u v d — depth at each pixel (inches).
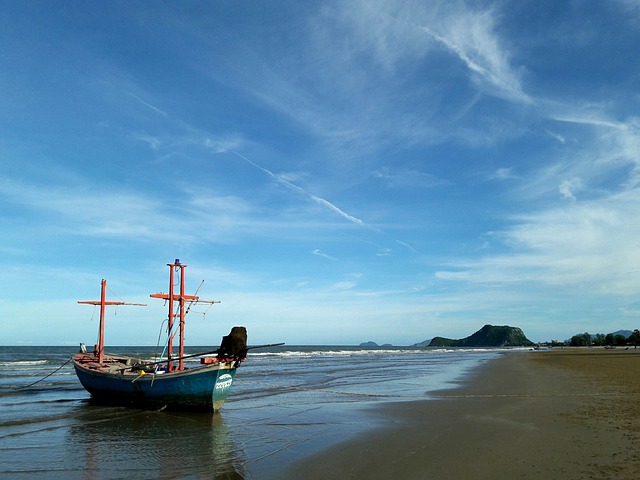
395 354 4045.3
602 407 703.7
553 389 991.0
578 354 3548.2
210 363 741.9
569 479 346.9
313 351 4581.7
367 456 446.6
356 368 1893.5
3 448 526.3
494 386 1101.1
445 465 401.7
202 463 456.4
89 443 547.5
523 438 494.3
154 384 754.2
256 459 459.5
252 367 1961.1
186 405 737.0
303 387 1125.1
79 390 1074.1
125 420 684.7
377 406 788.6
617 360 2367.1
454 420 631.2
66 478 418.0
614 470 364.8
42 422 675.4
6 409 793.6
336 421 652.1
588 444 454.6
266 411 752.3
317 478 386.9
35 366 1946.4
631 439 472.7
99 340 941.8
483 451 443.5
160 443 544.4
